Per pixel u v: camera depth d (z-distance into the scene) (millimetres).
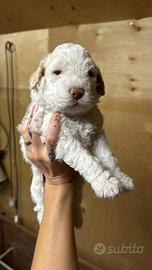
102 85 846
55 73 766
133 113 1399
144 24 1271
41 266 790
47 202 881
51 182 888
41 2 1416
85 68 758
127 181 797
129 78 1377
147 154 1390
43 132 838
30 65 1847
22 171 2090
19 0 1475
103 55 1445
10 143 2125
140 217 1479
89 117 806
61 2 1350
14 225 2188
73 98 723
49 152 803
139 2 1153
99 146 829
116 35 1375
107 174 743
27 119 907
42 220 867
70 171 888
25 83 1910
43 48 1739
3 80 2055
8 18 1739
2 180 2162
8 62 1986
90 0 1244
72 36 1560
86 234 1761
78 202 956
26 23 1705
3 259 2287
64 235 822
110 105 1473
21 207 2176
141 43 1299
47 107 815
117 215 1581
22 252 2164
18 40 1884
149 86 1316
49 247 807
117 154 1491
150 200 1420
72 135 781
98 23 1428
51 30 1662
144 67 1314
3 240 2305
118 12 1274
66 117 785
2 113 2131
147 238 1479
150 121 1347
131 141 1432
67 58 758
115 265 1657
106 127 1504
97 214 1671
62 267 786
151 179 1397
